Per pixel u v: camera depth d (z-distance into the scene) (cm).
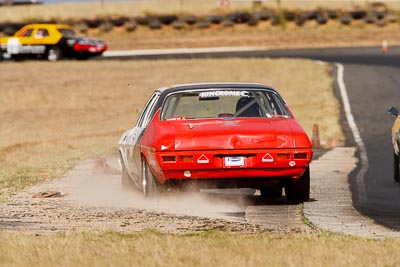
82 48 17450
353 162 6506
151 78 15262
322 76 14612
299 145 4134
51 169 6378
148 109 4634
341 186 5050
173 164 4059
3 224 3606
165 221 3659
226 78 15050
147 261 2556
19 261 2602
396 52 18025
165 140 4084
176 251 2706
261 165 4097
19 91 14062
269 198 4556
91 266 2528
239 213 3978
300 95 13000
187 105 4388
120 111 12294
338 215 3900
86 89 14238
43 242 2881
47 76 15600
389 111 5397
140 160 4409
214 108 4400
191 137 4091
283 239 3019
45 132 10375
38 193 4734
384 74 14388
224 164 4081
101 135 9925
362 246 2802
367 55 17562
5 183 5425
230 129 4134
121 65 16875
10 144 9012
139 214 3884
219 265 2517
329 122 10156
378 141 8275
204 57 18288
